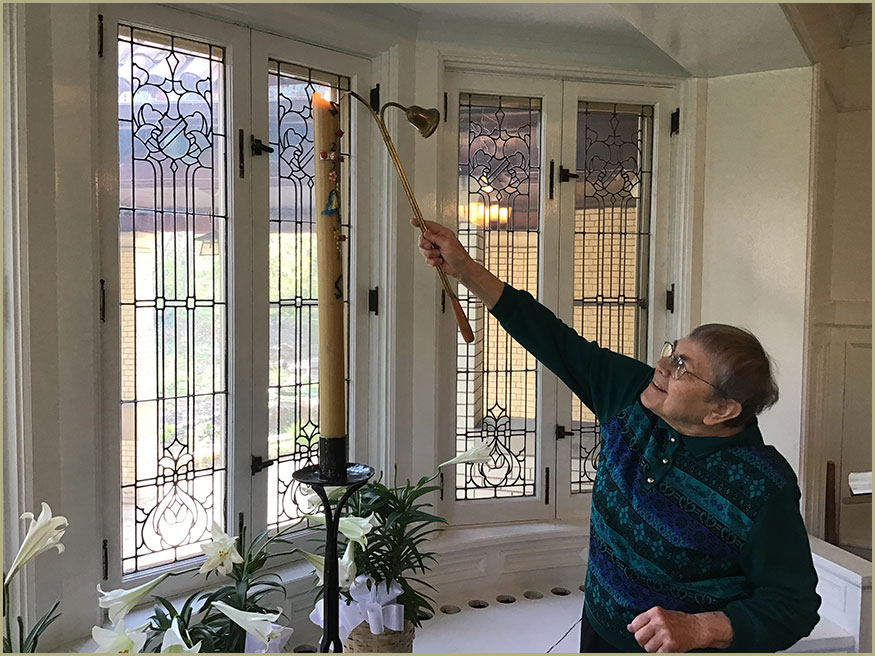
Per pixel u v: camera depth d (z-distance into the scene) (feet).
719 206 9.87
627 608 4.49
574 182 9.84
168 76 7.25
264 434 8.08
